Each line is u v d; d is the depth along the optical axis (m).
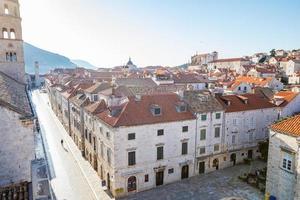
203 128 42.19
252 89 70.50
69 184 39.28
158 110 38.56
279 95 57.50
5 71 45.28
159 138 38.00
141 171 37.03
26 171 18.00
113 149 34.81
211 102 44.44
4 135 17.19
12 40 44.88
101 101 45.06
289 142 28.50
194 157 42.00
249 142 48.44
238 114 46.00
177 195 36.19
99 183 39.72
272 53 194.88
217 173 43.62
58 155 51.38
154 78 84.06
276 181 30.47
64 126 72.50
